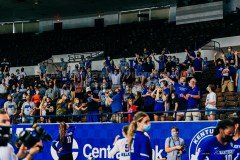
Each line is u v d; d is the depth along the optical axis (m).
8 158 4.54
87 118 17.91
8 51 42.53
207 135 12.85
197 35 32.62
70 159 13.51
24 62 39.50
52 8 41.06
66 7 40.69
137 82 20.92
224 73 19.09
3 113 4.68
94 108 18.66
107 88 21.67
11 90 26.64
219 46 28.34
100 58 36.03
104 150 15.00
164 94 16.48
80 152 15.51
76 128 15.66
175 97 16.03
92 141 15.28
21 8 41.03
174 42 33.03
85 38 40.53
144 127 7.47
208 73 22.64
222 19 33.84
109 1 38.56
